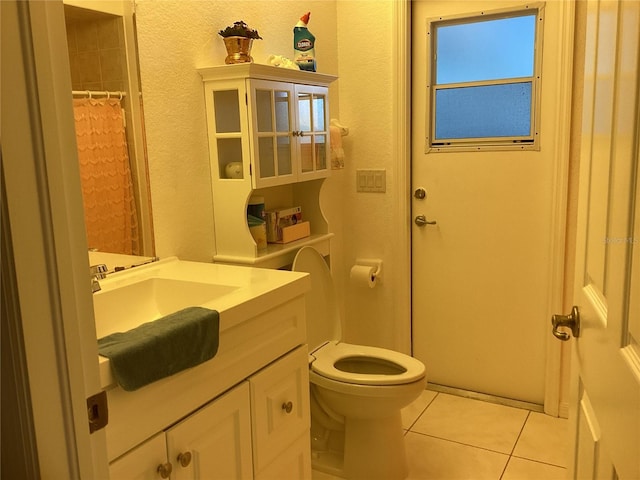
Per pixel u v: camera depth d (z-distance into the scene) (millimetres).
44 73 646
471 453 2359
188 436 1284
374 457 2139
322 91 2377
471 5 2574
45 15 646
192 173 1954
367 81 2783
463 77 2654
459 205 2756
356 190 2910
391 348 2947
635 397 769
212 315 1307
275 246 2236
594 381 1030
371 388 1993
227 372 1399
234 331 1411
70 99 689
